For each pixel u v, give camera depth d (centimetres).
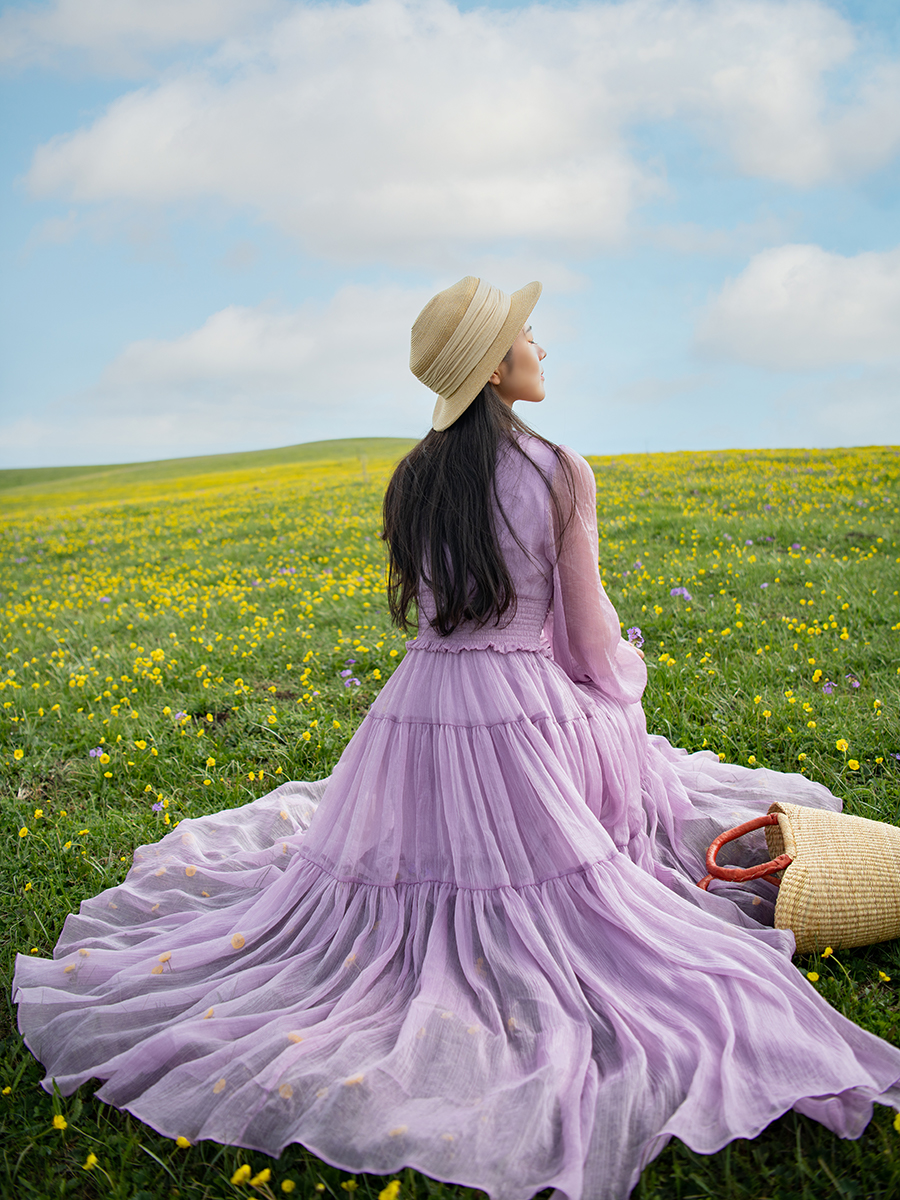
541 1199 183
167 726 503
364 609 755
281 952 261
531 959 234
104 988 256
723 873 275
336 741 459
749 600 664
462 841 249
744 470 1809
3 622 933
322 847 273
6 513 3569
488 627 265
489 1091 200
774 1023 211
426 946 246
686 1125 185
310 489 2672
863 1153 192
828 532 940
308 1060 210
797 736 401
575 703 275
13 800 429
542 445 266
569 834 243
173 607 895
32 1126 222
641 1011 222
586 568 271
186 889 314
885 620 565
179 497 3075
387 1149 185
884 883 258
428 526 262
